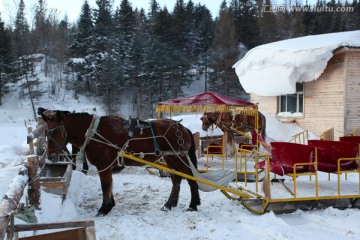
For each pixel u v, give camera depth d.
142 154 7.22
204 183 7.36
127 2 54.91
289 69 16.28
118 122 7.24
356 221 6.68
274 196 7.38
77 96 44.88
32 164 5.69
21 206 5.04
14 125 32.34
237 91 45.31
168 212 7.41
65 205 6.86
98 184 10.09
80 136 7.07
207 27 60.97
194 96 10.87
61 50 50.66
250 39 53.91
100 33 51.16
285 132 17.48
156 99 43.31
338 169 7.34
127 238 5.87
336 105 15.72
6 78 44.66
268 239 5.90
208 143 14.27
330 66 16.05
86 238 3.35
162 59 46.00
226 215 7.18
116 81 43.81
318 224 6.63
